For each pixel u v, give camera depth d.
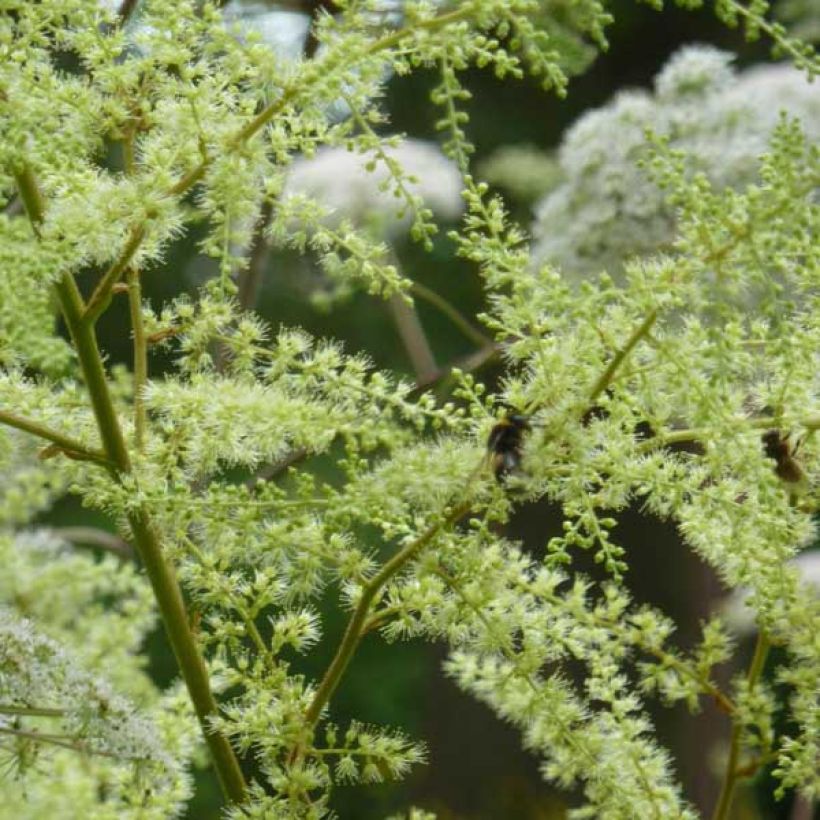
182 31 1.01
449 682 2.39
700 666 1.05
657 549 2.27
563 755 1.05
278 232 1.02
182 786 1.06
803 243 0.97
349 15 0.99
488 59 0.97
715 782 2.00
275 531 1.01
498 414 1.01
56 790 1.12
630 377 1.00
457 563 1.01
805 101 1.42
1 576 1.22
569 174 1.45
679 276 0.98
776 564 1.02
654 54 2.81
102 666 1.21
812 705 1.04
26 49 1.01
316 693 1.03
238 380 1.02
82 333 1.02
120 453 1.03
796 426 1.01
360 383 1.01
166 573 1.03
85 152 1.01
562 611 1.04
